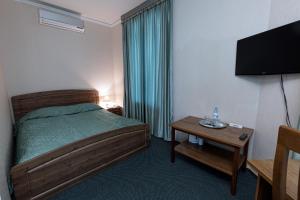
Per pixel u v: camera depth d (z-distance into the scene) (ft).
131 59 10.93
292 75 4.56
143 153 7.83
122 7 9.87
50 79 10.18
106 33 12.55
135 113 11.32
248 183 5.69
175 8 8.02
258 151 5.93
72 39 10.82
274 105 5.19
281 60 4.54
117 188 5.52
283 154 2.43
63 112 9.34
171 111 8.77
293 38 4.20
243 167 6.29
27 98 9.17
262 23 5.42
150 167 6.71
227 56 6.47
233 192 5.17
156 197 5.16
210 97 7.25
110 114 9.53
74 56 11.04
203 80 7.41
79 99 11.28
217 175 6.20
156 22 8.79
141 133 7.75
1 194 3.41
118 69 12.87
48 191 4.95
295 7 4.36
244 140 5.05
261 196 3.56
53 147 5.24
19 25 8.77
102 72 12.62
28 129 6.92
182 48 8.03
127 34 10.93
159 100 9.29
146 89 10.15
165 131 9.18
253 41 5.35
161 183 5.78
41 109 9.12
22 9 8.77
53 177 5.02
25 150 5.09
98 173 6.20
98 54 12.26
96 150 6.03
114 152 6.67
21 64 9.04
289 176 3.11
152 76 9.62
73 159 5.43
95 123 7.70
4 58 8.47
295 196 2.63
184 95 8.29
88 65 11.80
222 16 6.43
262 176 3.16
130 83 11.39
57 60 10.34
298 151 2.16
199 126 6.42
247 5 5.71
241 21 5.92
